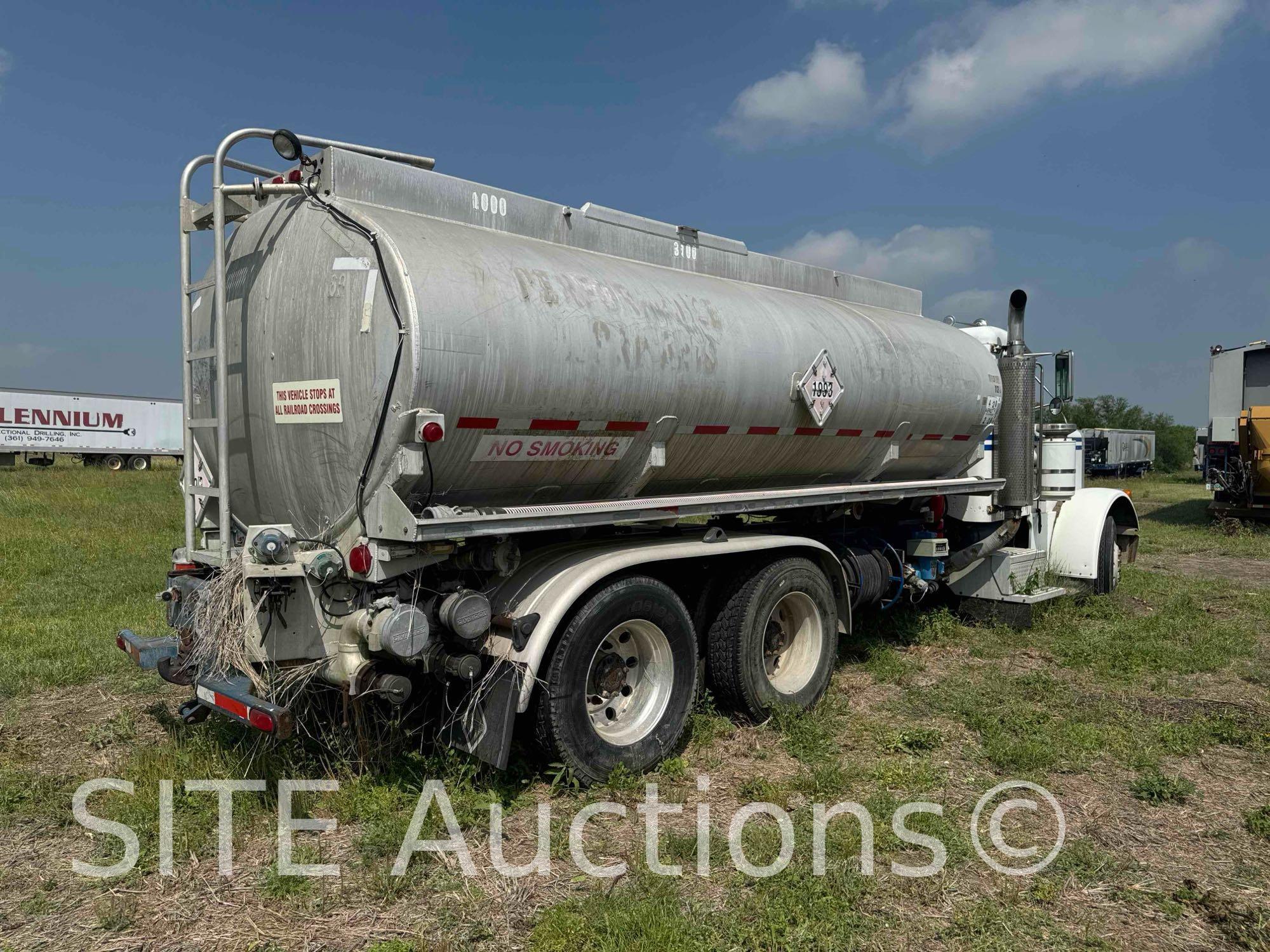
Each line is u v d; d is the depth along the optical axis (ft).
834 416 19.25
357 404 12.57
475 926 10.48
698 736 16.49
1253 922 10.68
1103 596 29.58
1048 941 10.25
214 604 13.19
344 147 14.62
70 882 11.57
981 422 24.71
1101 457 131.03
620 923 10.13
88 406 127.44
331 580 13.10
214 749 14.96
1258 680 21.11
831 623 19.24
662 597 15.43
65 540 43.21
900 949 10.06
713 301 17.20
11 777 14.64
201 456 16.34
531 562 14.83
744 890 11.25
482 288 12.98
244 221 15.11
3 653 22.30
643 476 16.10
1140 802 14.23
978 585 26.55
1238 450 57.06
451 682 13.98
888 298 25.55
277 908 10.87
